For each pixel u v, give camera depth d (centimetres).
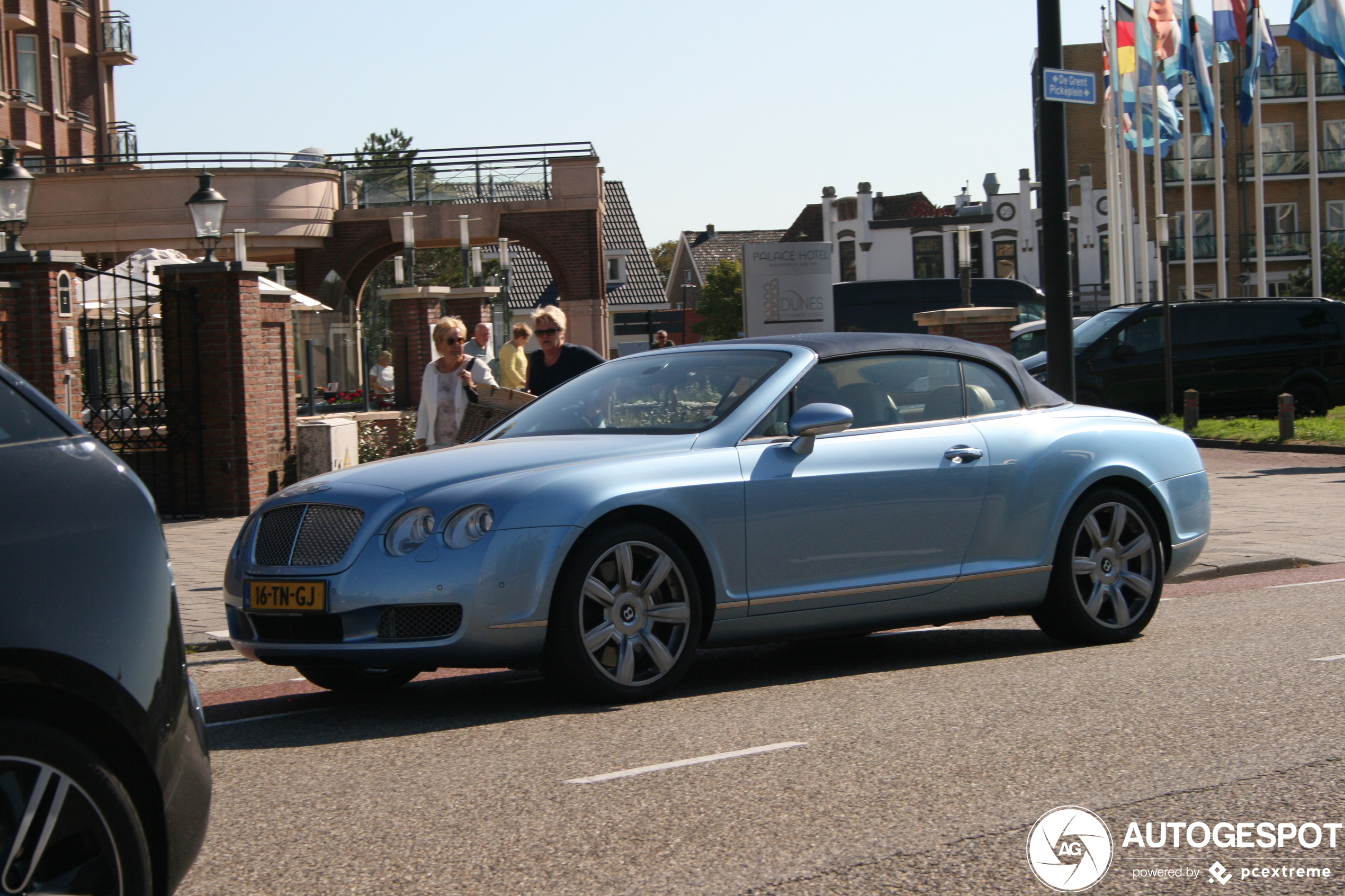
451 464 597
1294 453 1933
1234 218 6456
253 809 447
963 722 539
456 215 3709
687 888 360
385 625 549
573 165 3725
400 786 468
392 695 652
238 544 596
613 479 579
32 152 4016
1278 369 2320
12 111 3903
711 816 421
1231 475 1658
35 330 1317
